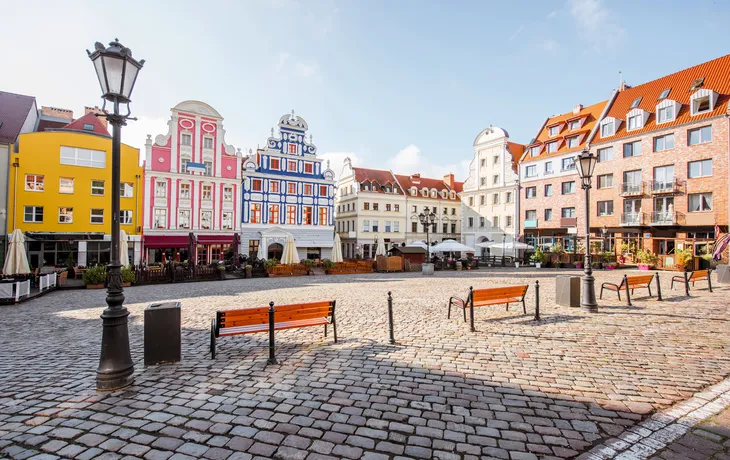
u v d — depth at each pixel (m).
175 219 33.78
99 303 13.05
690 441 3.58
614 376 5.28
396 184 55.75
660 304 11.05
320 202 41.97
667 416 4.09
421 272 27.95
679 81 32.94
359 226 50.75
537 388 4.86
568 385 4.95
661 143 31.19
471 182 50.25
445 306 11.34
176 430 3.81
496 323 8.67
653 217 31.16
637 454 3.38
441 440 3.61
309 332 7.91
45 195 28.48
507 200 45.31
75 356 6.57
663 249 30.84
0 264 26.77
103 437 3.68
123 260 19.75
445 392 4.73
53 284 17.73
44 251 28.30
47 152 28.56
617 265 28.81
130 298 14.23
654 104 33.34
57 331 8.70
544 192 41.00
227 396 4.63
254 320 6.50
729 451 3.41
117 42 5.02
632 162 33.00
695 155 28.97
